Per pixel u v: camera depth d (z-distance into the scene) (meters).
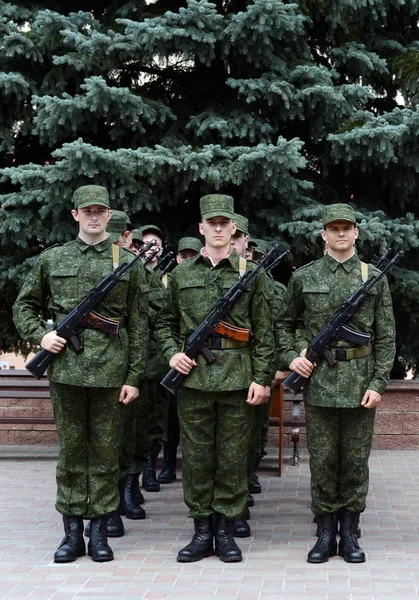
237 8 11.42
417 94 11.81
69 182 10.49
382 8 11.80
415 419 10.75
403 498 8.35
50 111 10.43
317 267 6.41
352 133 10.66
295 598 5.59
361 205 11.87
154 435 8.66
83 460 6.43
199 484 6.43
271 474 9.45
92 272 6.31
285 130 11.81
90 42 10.56
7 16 11.28
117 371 6.29
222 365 6.29
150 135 11.24
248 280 6.34
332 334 6.23
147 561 6.36
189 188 11.34
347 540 6.38
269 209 11.14
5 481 9.10
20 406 10.99
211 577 6.00
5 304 11.98
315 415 6.33
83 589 5.79
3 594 5.70
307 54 11.41
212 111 11.12
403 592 5.70
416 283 11.11
